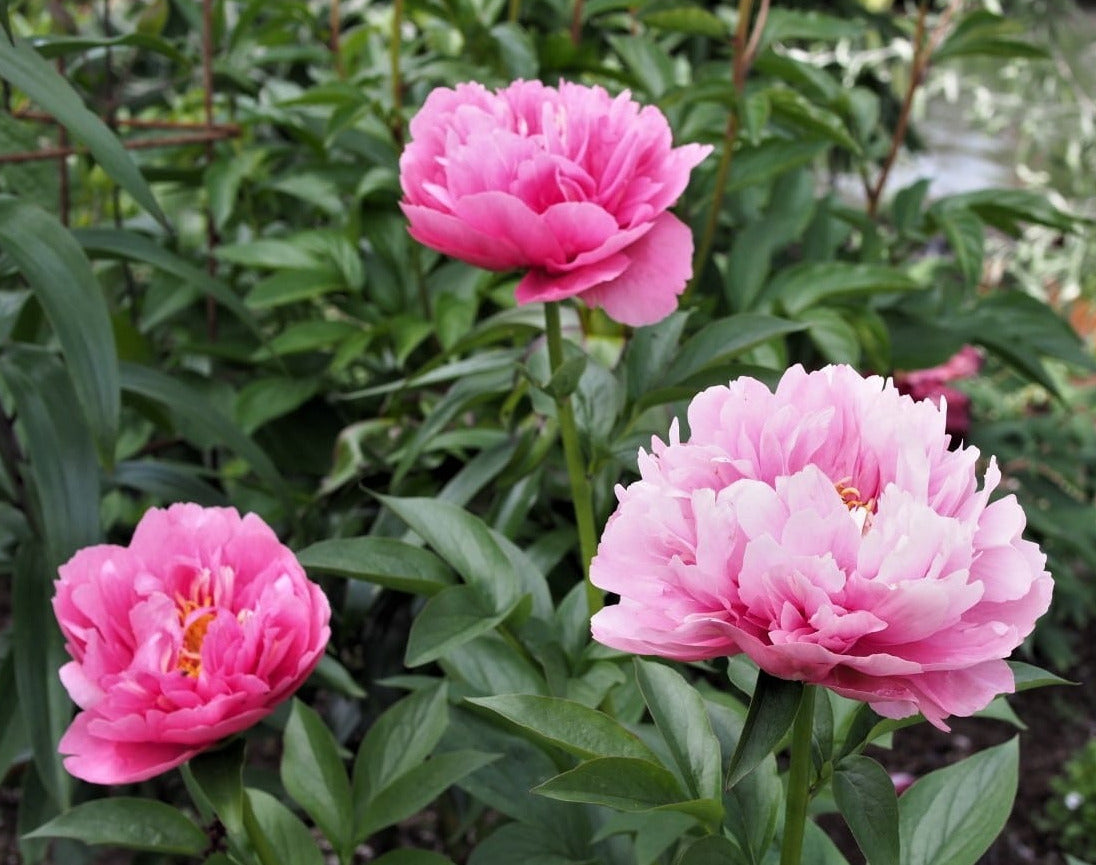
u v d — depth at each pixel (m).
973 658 0.60
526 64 1.22
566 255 0.77
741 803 0.73
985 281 2.70
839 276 1.14
